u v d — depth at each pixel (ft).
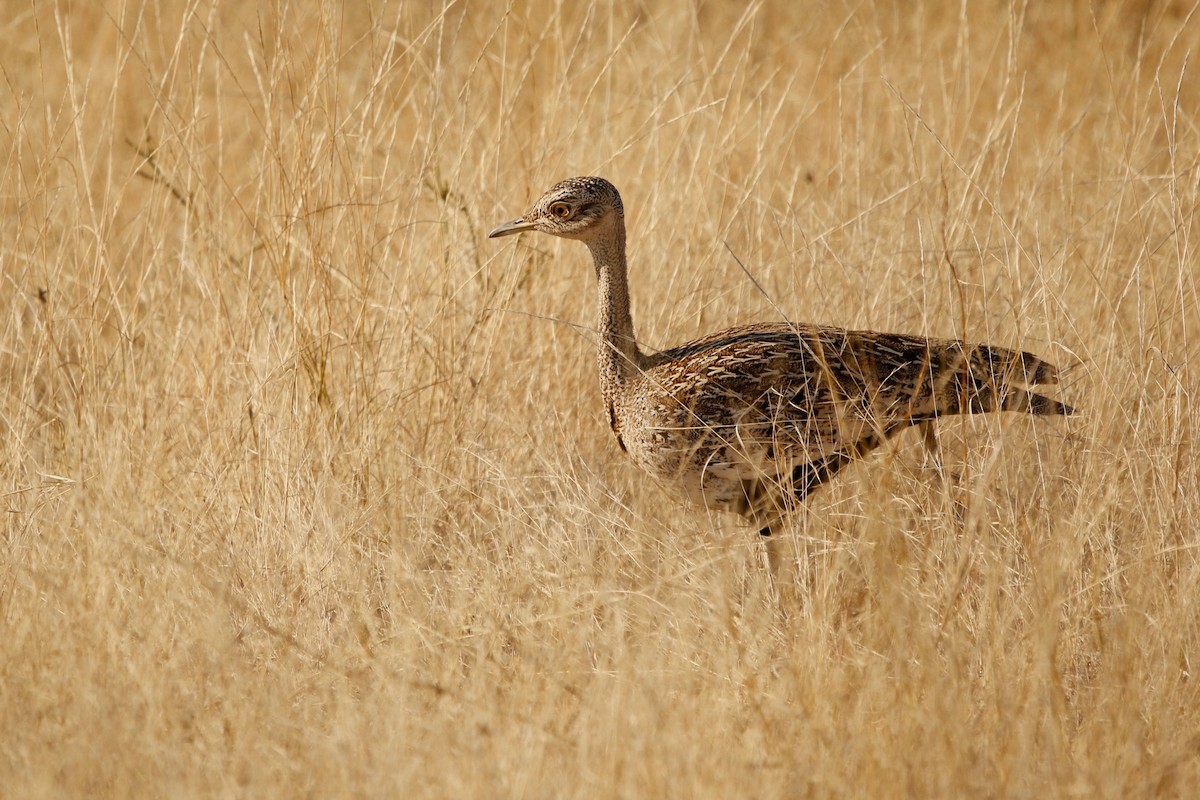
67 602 34.86
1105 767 30.04
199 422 45.78
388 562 39.47
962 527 39.65
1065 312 43.37
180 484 42.98
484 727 30.99
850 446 40.68
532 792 28.55
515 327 49.85
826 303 48.85
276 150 48.29
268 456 43.16
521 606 37.68
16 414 44.86
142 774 29.66
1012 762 29.99
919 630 33.45
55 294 47.57
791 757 30.25
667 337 49.37
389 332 47.78
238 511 41.45
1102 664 33.96
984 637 34.53
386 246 49.24
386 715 31.89
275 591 38.73
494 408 47.60
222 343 47.83
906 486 41.65
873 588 36.11
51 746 30.58
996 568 36.04
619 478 46.70
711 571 39.50
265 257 49.93
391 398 45.60
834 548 37.76
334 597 38.40
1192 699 33.14
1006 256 47.60
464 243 51.37
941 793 28.94
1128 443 40.73
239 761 30.17
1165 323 44.96
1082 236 51.08
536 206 43.42
